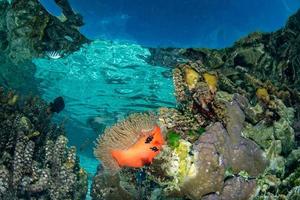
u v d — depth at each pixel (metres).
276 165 1.01
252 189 0.91
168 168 0.87
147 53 1.81
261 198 0.92
